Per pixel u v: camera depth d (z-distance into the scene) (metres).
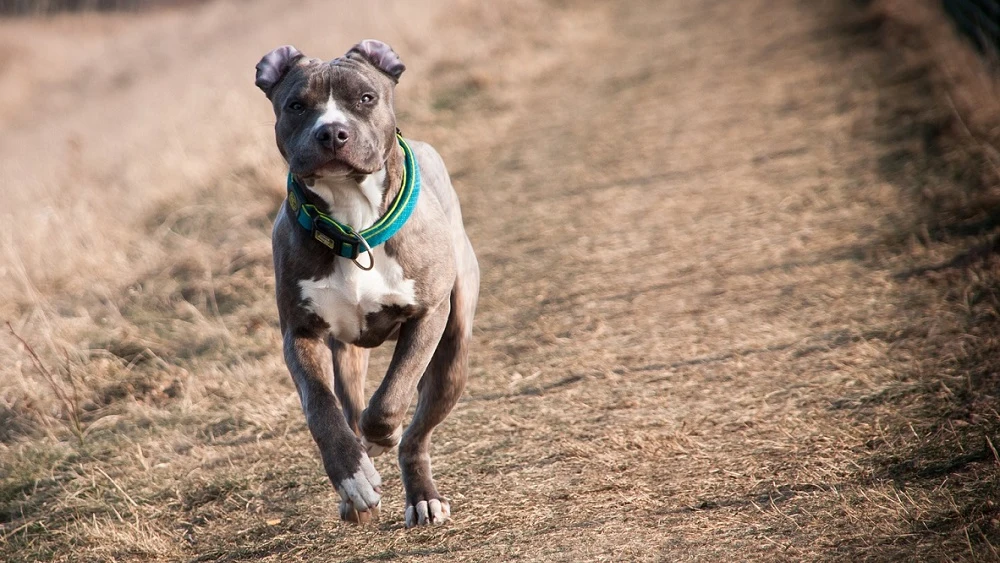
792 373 6.53
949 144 10.22
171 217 11.69
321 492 5.75
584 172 12.17
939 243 8.15
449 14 22.64
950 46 13.04
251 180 12.41
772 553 4.41
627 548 4.64
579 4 24.86
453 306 5.43
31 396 7.30
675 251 9.32
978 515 4.45
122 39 33.53
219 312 9.04
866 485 4.95
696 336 7.44
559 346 7.65
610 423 6.19
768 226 9.46
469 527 5.11
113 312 9.09
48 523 5.69
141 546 5.29
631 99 15.42
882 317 7.11
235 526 5.48
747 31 19.08
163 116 17.09
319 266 4.82
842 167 10.54
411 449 5.36
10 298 9.59
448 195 5.63
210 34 29.73
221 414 7.00
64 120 22.94
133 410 7.13
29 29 36.53
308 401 4.66
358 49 5.13
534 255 9.80
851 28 16.72
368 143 4.68
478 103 16.12
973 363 6.09
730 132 12.74
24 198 13.49
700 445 5.71
